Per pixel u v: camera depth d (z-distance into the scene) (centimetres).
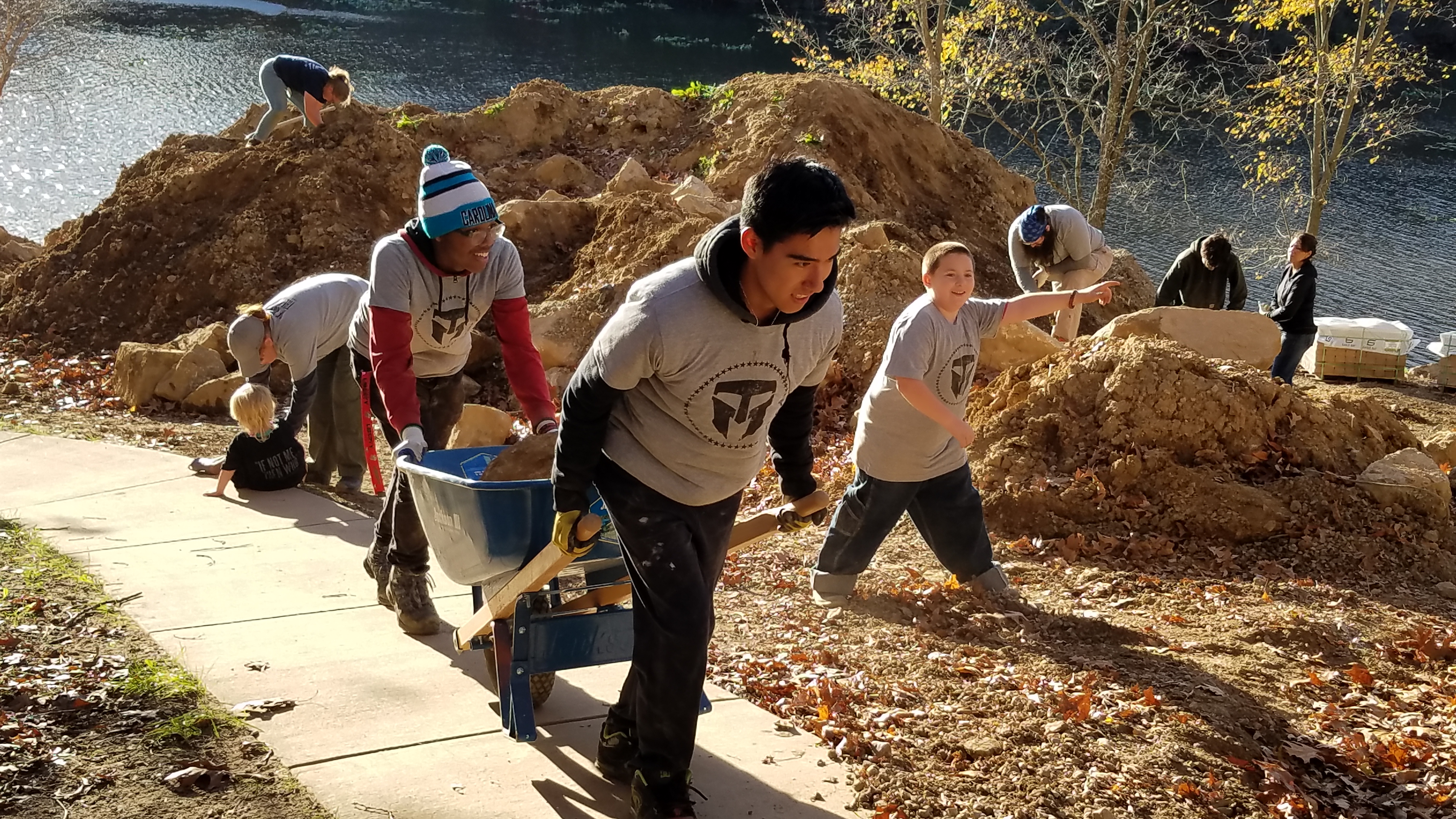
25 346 1158
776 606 582
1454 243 2916
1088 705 448
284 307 741
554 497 340
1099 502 699
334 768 368
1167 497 697
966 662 506
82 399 1014
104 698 399
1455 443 824
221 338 1050
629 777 369
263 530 668
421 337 484
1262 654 532
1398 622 584
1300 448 727
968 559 584
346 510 730
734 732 418
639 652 330
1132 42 2394
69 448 838
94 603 496
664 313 301
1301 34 2553
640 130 1567
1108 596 612
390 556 490
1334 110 2669
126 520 668
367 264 1206
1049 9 2938
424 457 415
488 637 416
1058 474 724
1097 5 2538
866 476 562
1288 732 458
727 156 1466
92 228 1270
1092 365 755
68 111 3288
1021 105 3025
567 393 319
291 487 774
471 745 391
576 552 324
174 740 377
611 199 1269
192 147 1439
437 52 4528
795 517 366
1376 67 2359
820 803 371
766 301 301
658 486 327
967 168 1600
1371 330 1334
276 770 363
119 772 355
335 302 761
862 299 1002
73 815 331
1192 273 1140
